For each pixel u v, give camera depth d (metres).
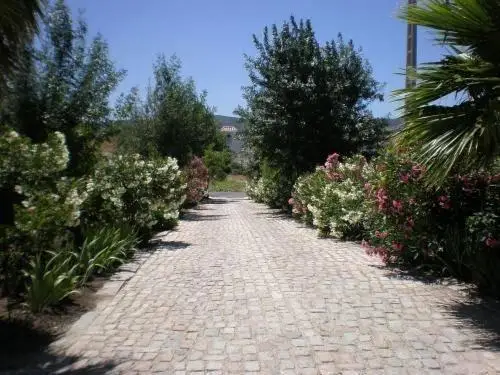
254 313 5.68
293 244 10.80
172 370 4.18
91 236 7.83
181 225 15.53
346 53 17.75
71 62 12.19
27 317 5.35
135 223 10.38
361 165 11.50
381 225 7.84
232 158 54.25
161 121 22.73
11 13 4.87
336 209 11.14
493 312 5.55
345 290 6.58
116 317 5.56
